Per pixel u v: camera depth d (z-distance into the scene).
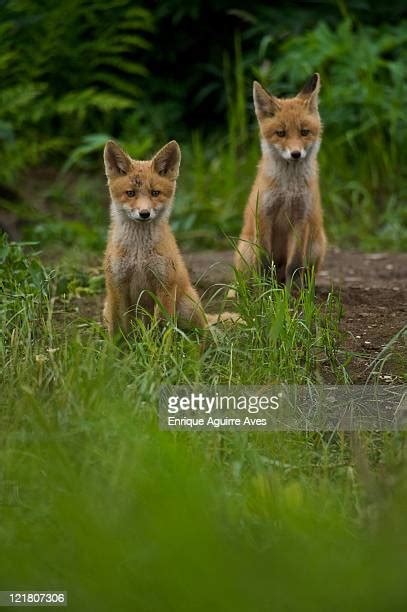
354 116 19.48
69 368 9.17
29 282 12.04
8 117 20.50
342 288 13.97
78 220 19.12
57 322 12.24
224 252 17.41
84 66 21.75
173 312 11.00
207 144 21.72
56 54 21.47
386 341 11.49
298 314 11.03
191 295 11.60
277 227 13.62
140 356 9.87
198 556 6.75
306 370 10.16
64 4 20.94
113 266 11.11
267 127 13.38
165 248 11.10
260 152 19.36
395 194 19.17
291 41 20.08
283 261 14.00
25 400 8.64
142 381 9.08
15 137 20.42
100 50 21.53
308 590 6.47
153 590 6.61
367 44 19.72
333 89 19.52
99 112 22.19
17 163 19.67
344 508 7.66
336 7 21.83
